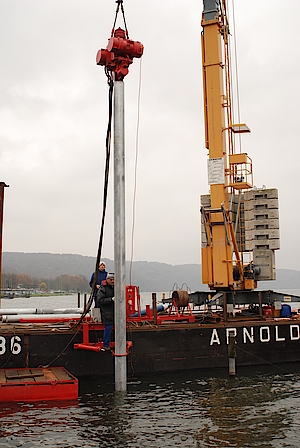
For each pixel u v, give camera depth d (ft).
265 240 65.62
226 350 56.24
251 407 41.47
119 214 45.42
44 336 50.08
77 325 50.96
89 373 50.72
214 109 63.93
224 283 61.82
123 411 39.96
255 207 66.49
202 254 63.52
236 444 32.83
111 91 47.62
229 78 66.95
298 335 59.93
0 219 60.29
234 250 64.08
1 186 60.23
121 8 46.88
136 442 33.17
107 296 49.32
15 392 41.86
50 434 34.50
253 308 66.69
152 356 53.11
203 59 65.00
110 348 50.01
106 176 47.73
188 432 35.12
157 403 42.47
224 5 68.03
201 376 52.85
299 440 33.58
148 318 57.06
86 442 33.12
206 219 62.85
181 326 54.60
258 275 65.36
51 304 283.79
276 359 58.54
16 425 36.19
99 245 49.01
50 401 42.19
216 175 63.41
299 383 50.08
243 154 64.39
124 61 46.11
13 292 431.02
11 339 49.24
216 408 41.06
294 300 62.85
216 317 58.85
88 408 40.60
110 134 47.65
